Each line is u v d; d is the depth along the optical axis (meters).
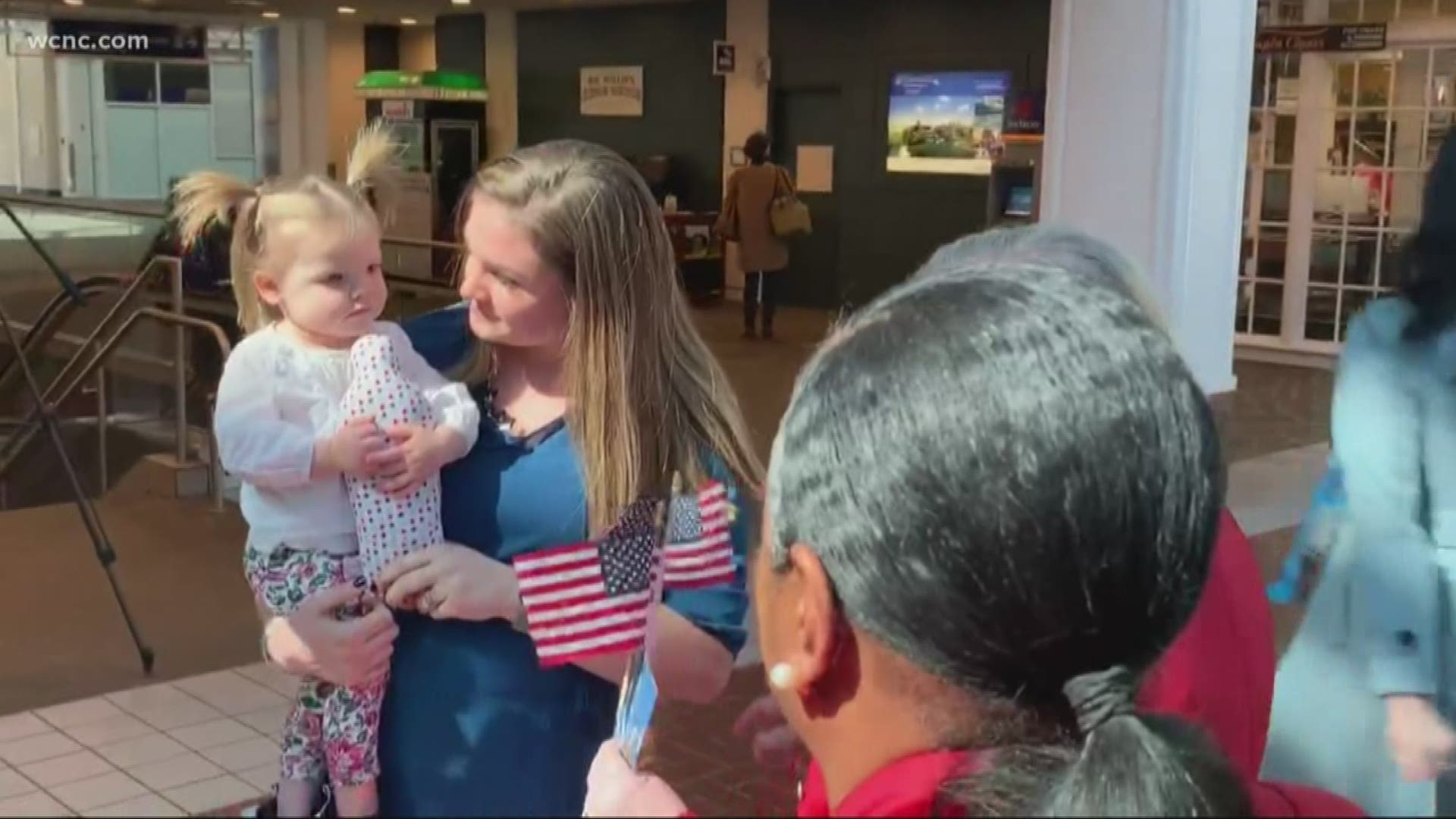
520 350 1.71
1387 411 2.12
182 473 6.20
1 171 16.52
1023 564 0.89
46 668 3.94
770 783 1.21
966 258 1.30
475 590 1.59
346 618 1.63
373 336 1.71
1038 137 10.74
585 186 1.64
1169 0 7.38
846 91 14.11
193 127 17.50
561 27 16.58
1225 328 7.90
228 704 3.50
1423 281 2.13
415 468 1.62
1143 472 0.91
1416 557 2.02
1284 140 10.98
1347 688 1.87
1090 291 0.98
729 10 14.96
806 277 14.53
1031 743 0.94
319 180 1.83
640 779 1.30
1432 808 1.50
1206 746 0.95
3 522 5.79
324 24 18.23
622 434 1.62
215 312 6.38
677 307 1.73
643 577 1.57
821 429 0.98
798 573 1.00
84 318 7.98
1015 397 0.90
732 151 15.12
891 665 0.95
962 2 13.19
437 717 1.63
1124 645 0.93
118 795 2.81
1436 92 10.32
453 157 16.66
